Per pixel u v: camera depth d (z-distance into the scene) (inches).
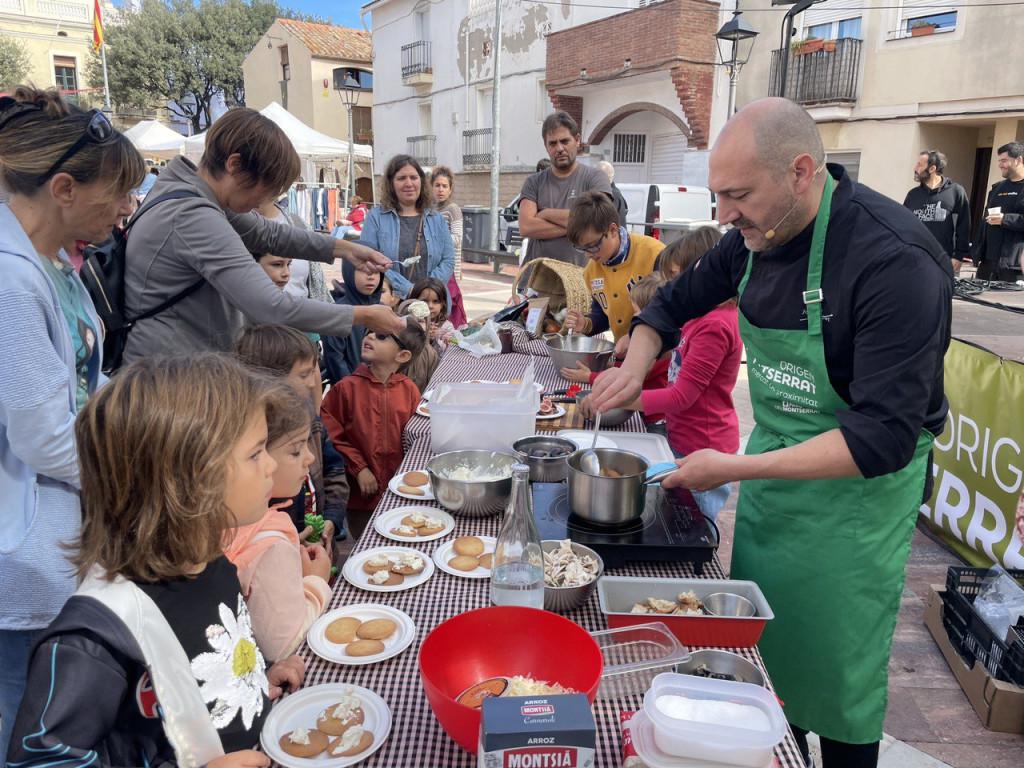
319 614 51.2
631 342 73.9
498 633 43.1
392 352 105.1
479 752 34.1
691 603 49.6
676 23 468.4
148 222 75.5
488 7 654.5
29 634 52.5
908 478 58.2
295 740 38.2
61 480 52.9
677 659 43.9
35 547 51.6
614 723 40.5
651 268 118.3
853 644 59.7
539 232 160.9
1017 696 82.7
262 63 1063.6
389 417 108.0
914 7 447.2
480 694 38.6
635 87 539.2
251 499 38.4
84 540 35.3
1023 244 284.0
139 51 1079.6
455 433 75.9
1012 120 431.5
